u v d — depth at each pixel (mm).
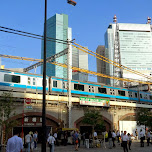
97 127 34219
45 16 15094
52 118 35719
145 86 77938
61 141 27859
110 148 23438
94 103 41531
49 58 41969
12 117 30844
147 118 38969
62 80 40844
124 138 17562
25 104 31266
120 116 46969
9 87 33781
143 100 56875
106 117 44125
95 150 21547
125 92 52594
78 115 39719
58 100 36719
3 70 33688
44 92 13523
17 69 47750
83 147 25125
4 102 20078
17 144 9219
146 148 23281
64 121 37219
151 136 27078
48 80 39062
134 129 43094
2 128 21328
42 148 12602
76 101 39594
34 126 33469
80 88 43625
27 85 36094
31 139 20188
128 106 49094
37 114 33938
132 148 23281
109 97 48500
